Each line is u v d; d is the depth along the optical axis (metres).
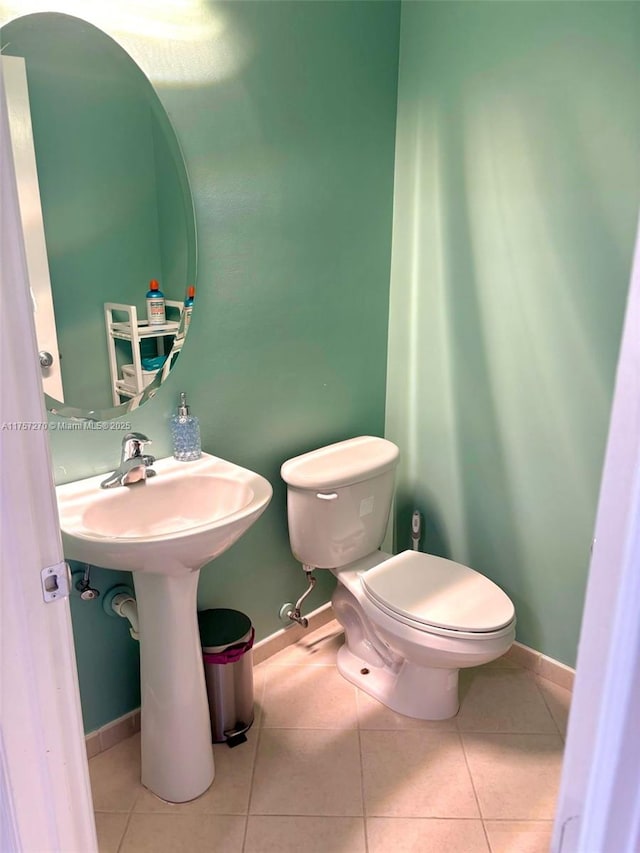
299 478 1.81
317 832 1.47
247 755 1.70
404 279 2.16
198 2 1.49
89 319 1.47
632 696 0.55
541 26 1.64
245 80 1.62
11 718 0.78
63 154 1.37
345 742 1.75
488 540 2.10
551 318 1.78
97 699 1.67
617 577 0.55
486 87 1.79
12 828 0.82
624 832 0.59
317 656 2.13
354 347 2.14
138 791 1.58
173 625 1.45
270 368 1.89
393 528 2.42
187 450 1.66
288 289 1.87
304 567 2.01
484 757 1.70
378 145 2.02
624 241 1.60
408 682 1.84
